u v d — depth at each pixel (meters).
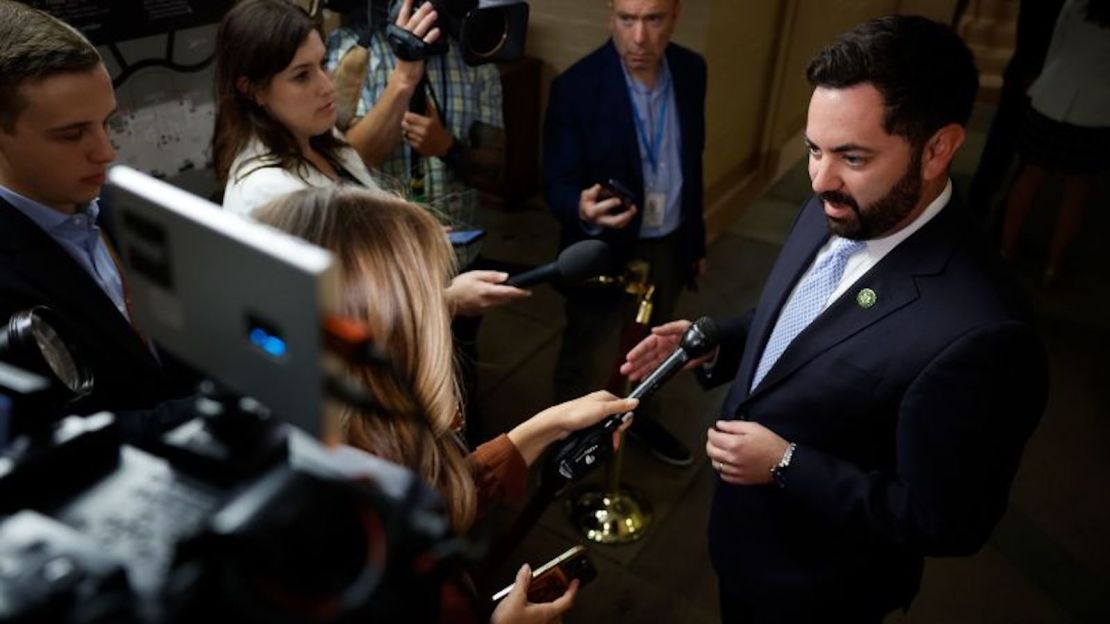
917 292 1.29
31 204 1.31
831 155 1.24
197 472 0.56
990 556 2.66
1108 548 2.71
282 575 0.51
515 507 2.77
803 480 1.39
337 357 0.56
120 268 1.50
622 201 2.43
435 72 2.48
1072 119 3.76
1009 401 1.20
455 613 0.85
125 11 2.03
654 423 3.03
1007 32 6.91
